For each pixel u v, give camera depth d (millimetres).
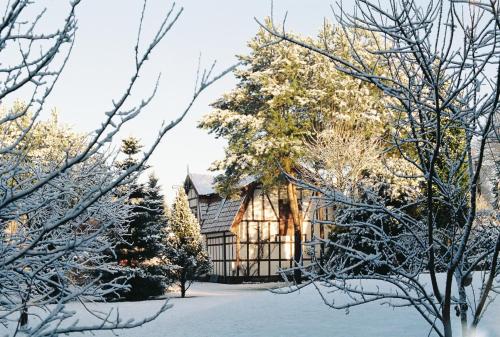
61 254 2988
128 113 2582
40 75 2977
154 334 14969
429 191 4324
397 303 15477
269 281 39344
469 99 4410
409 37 4035
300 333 13359
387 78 4199
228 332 14328
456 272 5094
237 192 33656
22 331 2879
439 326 12188
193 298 28219
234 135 31953
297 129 30578
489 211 5574
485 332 11070
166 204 40281
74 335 13797
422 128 4652
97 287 4688
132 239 27594
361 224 5102
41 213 5301
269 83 30469
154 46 2436
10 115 2943
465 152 4703
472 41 3867
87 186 5738
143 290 27422
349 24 4148
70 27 2686
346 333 12852
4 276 3867
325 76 29562
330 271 4949
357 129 27984
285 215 40062
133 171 2545
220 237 41969
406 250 5043
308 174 29109
